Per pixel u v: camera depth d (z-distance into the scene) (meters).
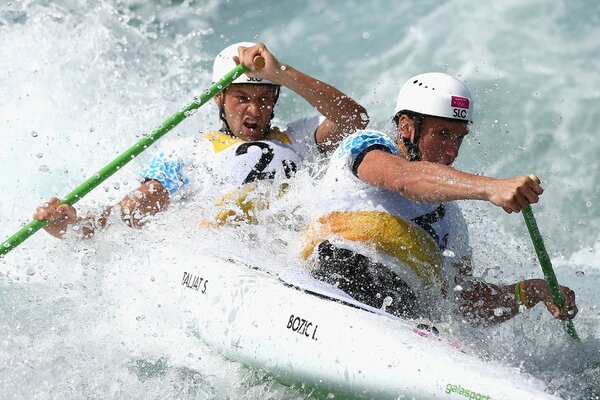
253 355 14.79
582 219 25.94
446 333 14.33
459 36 32.66
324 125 18.72
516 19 32.75
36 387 15.20
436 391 12.27
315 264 15.41
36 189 24.08
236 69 17.67
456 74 31.17
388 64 32.44
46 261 18.59
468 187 12.48
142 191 17.89
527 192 11.89
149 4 34.75
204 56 32.84
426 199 13.16
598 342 15.89
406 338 13.12
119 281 17.25
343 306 14.10
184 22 34.31
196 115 27.75
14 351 15.96
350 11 35.03
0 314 17.03
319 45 33.75
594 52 31.25
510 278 18.83
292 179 17.47
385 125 16.75
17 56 29.50
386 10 34.62
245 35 34.34
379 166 14.11
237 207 17.81
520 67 31.00
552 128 28.72
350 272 14.95
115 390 15.26
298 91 17.58
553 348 15.23
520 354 14.58
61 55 29.84
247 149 18.19
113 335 16.50
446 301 15.52
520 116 29.20
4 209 23.17
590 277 21.94
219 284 15.70
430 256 15.19
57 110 27.34
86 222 17.47
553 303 15.34
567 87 30.02
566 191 26.80
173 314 16.28
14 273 19.14
